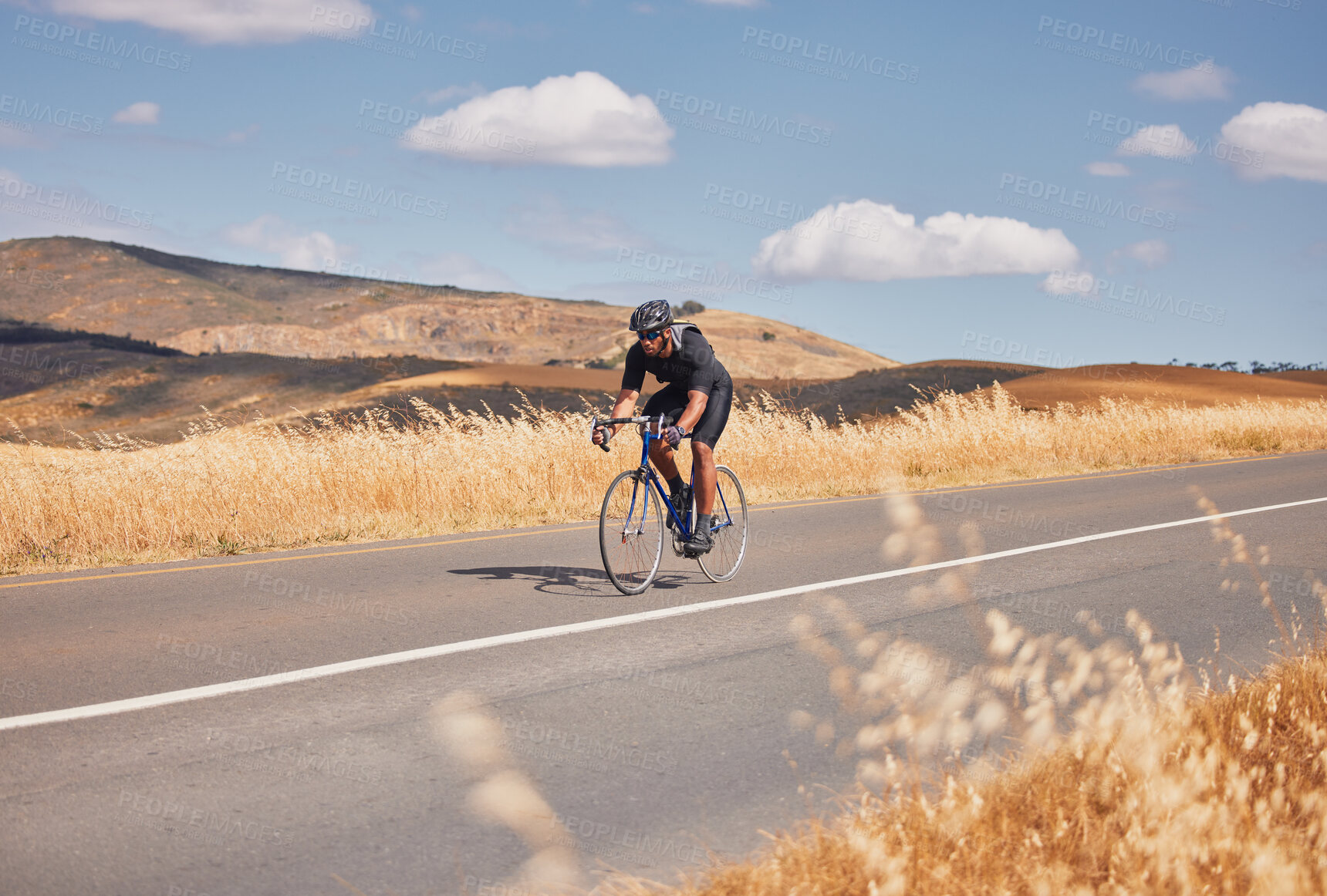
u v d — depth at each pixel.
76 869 3.08
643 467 7.25
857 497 13.68
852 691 4.94
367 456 11.97
